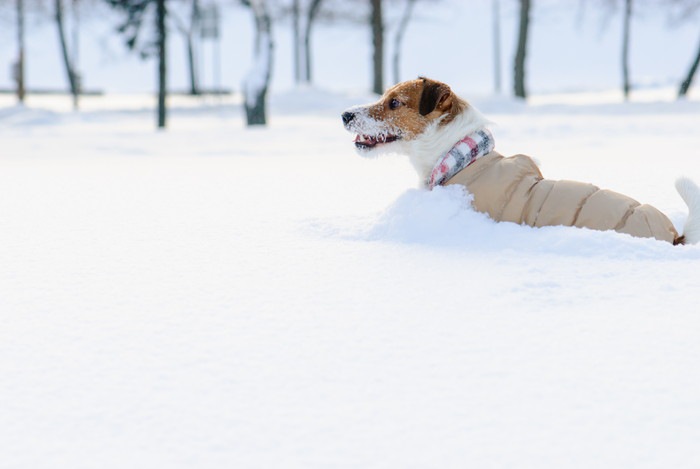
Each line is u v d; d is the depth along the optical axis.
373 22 30.41
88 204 5.68
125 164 9.30
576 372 2.35
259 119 18.84
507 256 3.72
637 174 6.78
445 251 3.86
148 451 1.91
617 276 3.36
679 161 8.14
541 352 2.52
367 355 2.51
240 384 2.29
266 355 2.52
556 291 3.17
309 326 2.79
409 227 4.16
